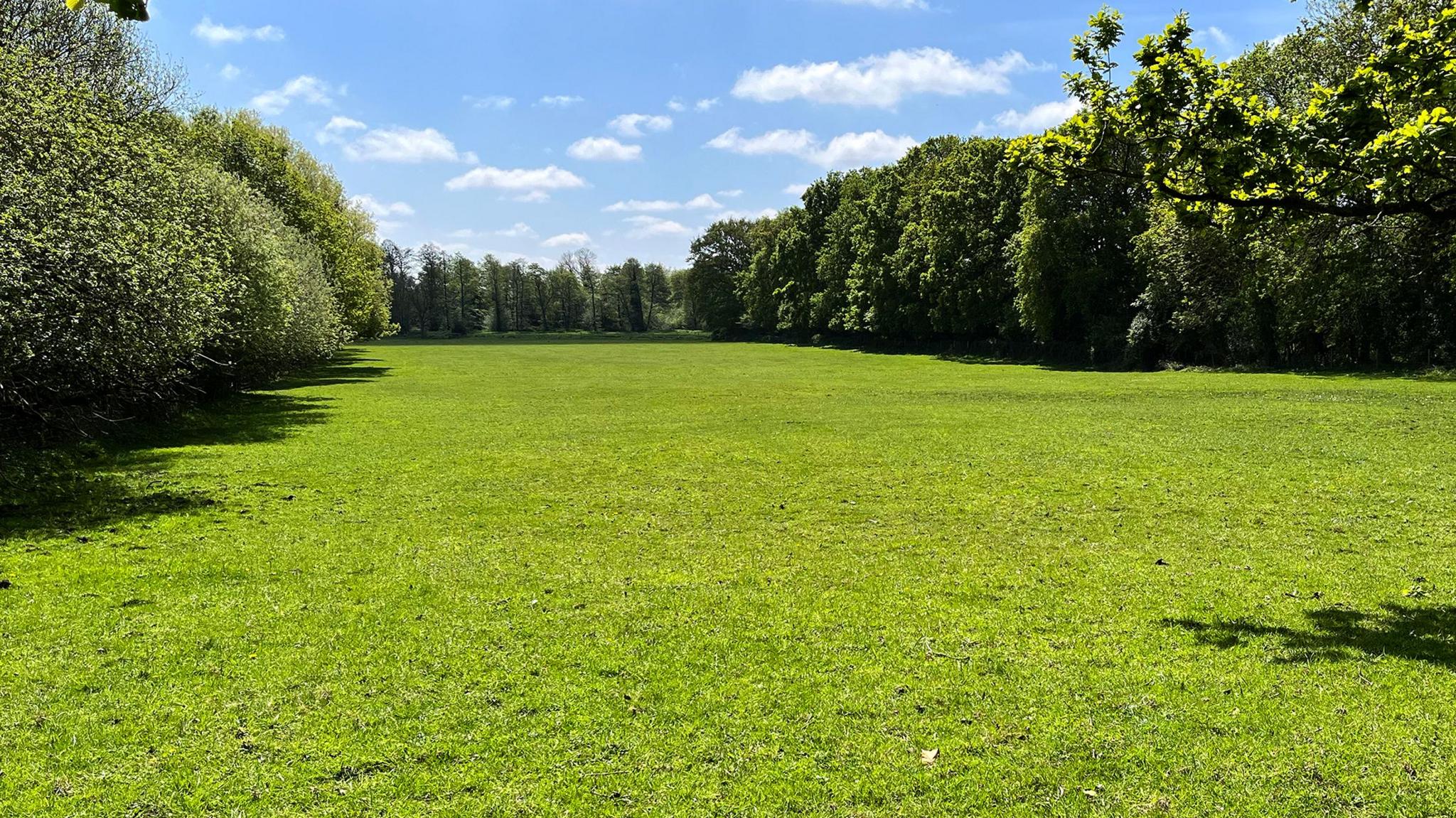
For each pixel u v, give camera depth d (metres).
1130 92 8.98
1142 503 13.98
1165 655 7.54
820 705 6.71
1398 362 38.72
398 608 9.16
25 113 14.70
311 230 55.19
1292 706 6.43
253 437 24.22
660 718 6.54
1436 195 8.45
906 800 5.38
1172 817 5.10
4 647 7.90
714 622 8.70
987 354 69.62
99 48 25.08
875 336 88.44
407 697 6.89
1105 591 9.52
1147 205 52.00
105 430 22.38
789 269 104.81
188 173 25.94
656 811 5.29
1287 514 12.87
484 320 164.88
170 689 7.01
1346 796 5.25
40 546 11.69
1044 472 17.12
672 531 12.88
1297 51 34.31
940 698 6.80
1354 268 21.52
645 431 25.47
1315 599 8.95
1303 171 8.88
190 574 10.44
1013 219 63.56
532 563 11.04
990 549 11.51
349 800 5.42
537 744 6.13
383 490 16.20
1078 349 57.50
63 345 15.58
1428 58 8.26
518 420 28.83
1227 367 46.50
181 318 18.50
